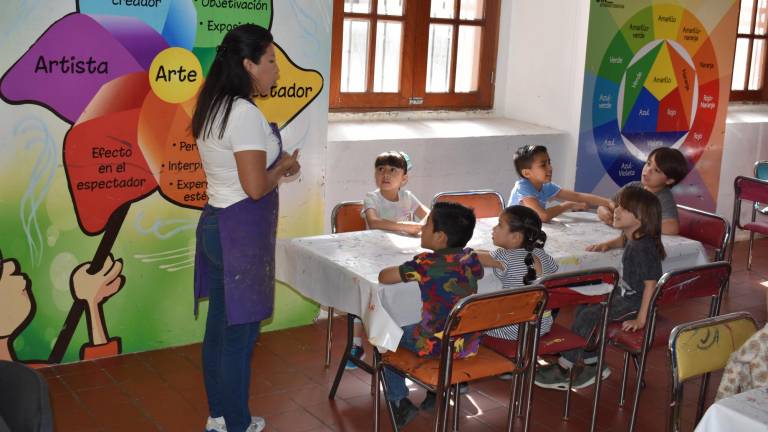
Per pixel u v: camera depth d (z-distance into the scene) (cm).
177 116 371
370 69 504
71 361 373
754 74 680
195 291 302
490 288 322
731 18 559
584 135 512
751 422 199
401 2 507
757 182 510
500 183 500
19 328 356
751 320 264
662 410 358
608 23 501
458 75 543
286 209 412
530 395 303
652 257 331
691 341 249
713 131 573
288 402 348
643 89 528
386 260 321
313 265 328
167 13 357
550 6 518
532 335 296
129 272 377
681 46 538
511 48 551
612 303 340
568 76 512
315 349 406
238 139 268
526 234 310
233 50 270
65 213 354
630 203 332
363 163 445
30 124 338
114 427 320
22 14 327
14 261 349
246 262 283
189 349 396
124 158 362
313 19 397
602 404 360
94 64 346
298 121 404
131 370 370
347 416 338
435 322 285
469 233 290
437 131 488
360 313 296
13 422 169
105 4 343
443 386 272
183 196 381
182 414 334
